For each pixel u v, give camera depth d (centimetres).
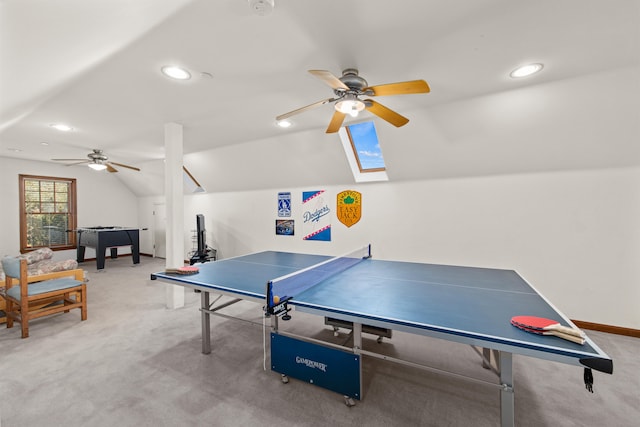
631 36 179
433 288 200
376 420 172
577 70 226
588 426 166
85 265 656
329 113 325
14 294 299
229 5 146
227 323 323
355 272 253
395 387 204
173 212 358
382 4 149
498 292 190
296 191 512
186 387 204
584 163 299
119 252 769
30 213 616
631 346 263
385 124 352
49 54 176
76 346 267
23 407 183
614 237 292
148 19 154
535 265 329
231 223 603
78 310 368
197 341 278
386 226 424
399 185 412
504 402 139
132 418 173
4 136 405
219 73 224
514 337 123
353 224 451
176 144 355
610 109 254
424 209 394
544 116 278
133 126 362
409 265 286
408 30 172
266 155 475
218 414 177
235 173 548
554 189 317
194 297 420
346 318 154
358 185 445
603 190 295
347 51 195
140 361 240
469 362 236
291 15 157
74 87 244
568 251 313
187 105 292
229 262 304
